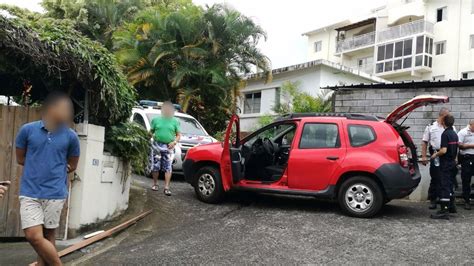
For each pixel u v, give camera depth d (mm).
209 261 5516
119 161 7551
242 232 6762
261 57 19891
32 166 4391
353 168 7512
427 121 11406
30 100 7441
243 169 8414
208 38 19062
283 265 5359
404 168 7406
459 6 29875
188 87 18578
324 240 6312
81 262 5527
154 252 5891
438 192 7883
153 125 9297
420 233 6660
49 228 4504
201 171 8758
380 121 7801
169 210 8117
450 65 29906
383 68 32906
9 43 5492
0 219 6227
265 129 8516
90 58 6152
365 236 6496
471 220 7551
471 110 10914
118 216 7562
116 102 6723
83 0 25750
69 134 4590
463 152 8547
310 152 7875
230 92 19750
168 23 18797
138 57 18734
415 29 31016
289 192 7926
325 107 18344
